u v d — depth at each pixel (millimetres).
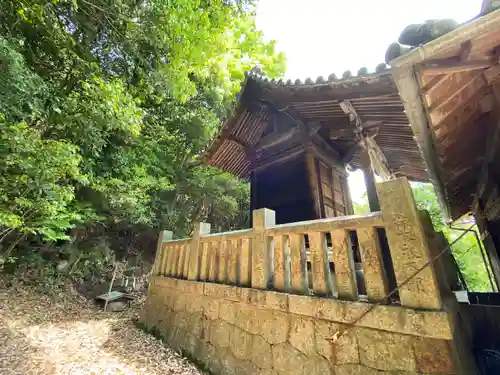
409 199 2090
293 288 2709
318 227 2652
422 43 1670
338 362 2156
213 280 3836
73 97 5074
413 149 4977
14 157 3812
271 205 5570
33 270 7129
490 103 2104
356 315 2125
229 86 3150
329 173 5504
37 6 4367
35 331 4617
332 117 4703
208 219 14195
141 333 4754
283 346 2592
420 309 1825
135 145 8586
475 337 2527
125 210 8281
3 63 3545
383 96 3502
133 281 9625
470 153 2916
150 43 4895
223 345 3244
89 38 6160
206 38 2709
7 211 4301
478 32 1429
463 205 5477
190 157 11672
